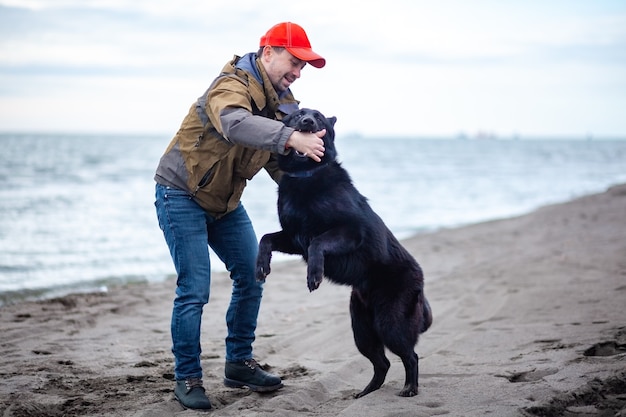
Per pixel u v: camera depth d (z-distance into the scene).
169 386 4.57
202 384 4.26
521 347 5.36
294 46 4.04
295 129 3.97
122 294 8.54
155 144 117.88
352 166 48.75
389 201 22.80
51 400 4.18
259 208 18.36
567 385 4.06
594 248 11.10
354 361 5.23
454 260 11.05
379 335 4.30
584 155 98.88
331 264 4.23
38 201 18.95
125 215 16.59
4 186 23.98
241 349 4.46
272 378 4.43
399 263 4.31
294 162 4.14
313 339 6.21
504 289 8.24
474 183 32.50
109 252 11.70
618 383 4.13
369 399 4.14
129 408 4.04
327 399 4.34
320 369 5.11
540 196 26.09
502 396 4.00
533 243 12.60
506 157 82.44
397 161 61.12
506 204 22.78
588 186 31.78
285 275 10.16
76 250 11.79
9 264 10.39
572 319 6.23
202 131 3.94
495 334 5.92
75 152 64.88
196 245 4.07
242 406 4.07
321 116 4.24
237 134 3.66
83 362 5.35
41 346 5.92
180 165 4.02
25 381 4.69
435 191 27.28
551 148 155.50
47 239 12.81
